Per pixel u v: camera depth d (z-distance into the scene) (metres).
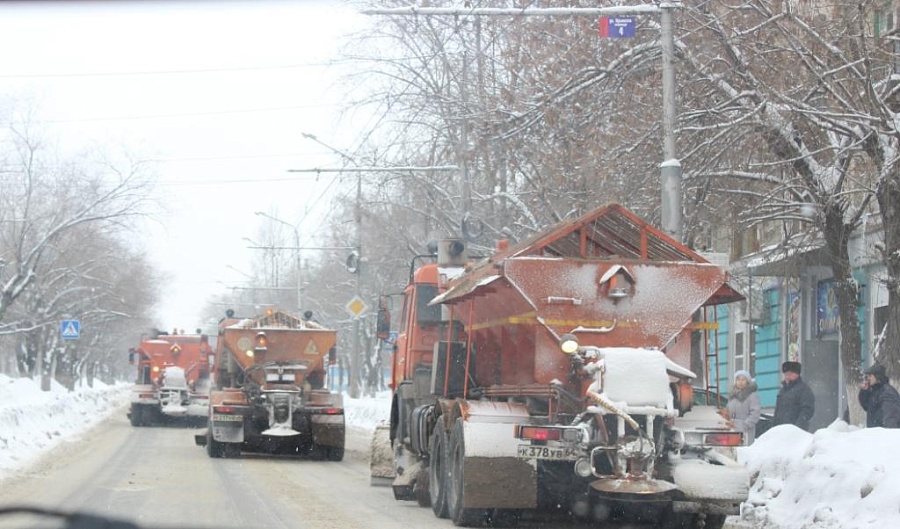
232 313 36.78
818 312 36.00
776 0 22.48
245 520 17.44
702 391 17.42
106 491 21.72
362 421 54.94
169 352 56.72
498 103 28.77
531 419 16.94
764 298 39.88
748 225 26.03
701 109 24.44
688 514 17.47
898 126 20.27
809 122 22.44
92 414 63.59
